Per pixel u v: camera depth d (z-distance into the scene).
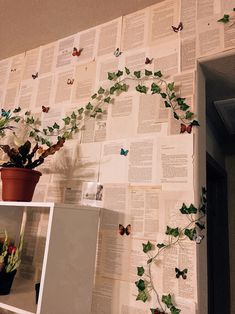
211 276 1.94
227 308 1.85
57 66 1.49
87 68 1.36
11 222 1.27
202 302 0.87
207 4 1.09
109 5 1.25
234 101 1.51
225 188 2.13
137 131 1.11
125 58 1.25
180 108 1.03
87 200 1.16
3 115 1.61
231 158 2.23
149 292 0.92
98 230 1.09
